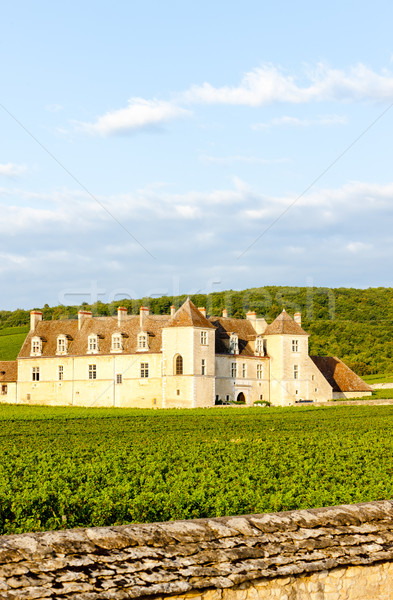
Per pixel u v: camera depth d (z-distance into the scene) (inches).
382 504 578.9
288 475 1074.1
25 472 1048.2
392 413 2837.1
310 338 5625.0
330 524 537.3
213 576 456.8
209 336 3540.8
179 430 2118.6
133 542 458.9
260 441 1628.9
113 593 420.8
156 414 2874.0
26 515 770.2
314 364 3941.9
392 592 532.7
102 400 3727.9
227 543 484.4
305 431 2023.9
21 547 429.4
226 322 3912.4
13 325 6146.7
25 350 4028.1
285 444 1562.5
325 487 922.1
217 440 1692.9
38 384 3937.0
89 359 3782.0
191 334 3454.7
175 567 452.1
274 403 3848.4
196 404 3442.4
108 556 443.8
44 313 6309.1
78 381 3806.6
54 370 3900.1
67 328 4001.0
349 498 824.3
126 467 1104.2
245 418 2620.6
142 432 2052.2
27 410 3248.0
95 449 1478.8
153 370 3595.0
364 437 1770.4
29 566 419.8
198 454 1315.2
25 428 2217.0
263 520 517.3
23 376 3988.7
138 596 426.0
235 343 3767.2
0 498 789.2
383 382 4822.8
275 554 490.0
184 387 3452.3
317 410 3048.7
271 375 3878.0
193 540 476.7
